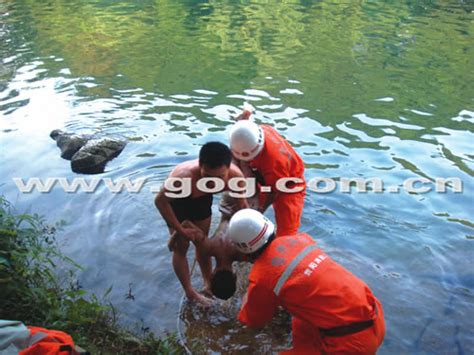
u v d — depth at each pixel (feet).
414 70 29.94
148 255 14.80
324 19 41.70
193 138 21.76
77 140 21.18
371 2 47.26
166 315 12.66
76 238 15.39
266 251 10.28
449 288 13.34
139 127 22.93
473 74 29.25
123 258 14.62
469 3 46.09
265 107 24.76
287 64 31.14
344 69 30.17
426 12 43.21
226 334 12.19
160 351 10.95
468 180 18.38
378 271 13.97
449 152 20.43
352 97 26.03
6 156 20.53
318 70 30.07
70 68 30.78
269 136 14.03
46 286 12.55
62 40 36.52
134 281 13.74
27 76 29.37
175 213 13.21
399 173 18.86
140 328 12.09
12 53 33.65
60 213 16.65
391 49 33.73
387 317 12.38
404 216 16.40
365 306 9.75
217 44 35.32
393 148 20.72
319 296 9.73
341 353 9.75
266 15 43.19
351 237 15.42
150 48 34.65
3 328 8.87
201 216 13.34
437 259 14.42
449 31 37.63
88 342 10.77
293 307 9.96
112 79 29.04
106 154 20.25
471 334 11.91
